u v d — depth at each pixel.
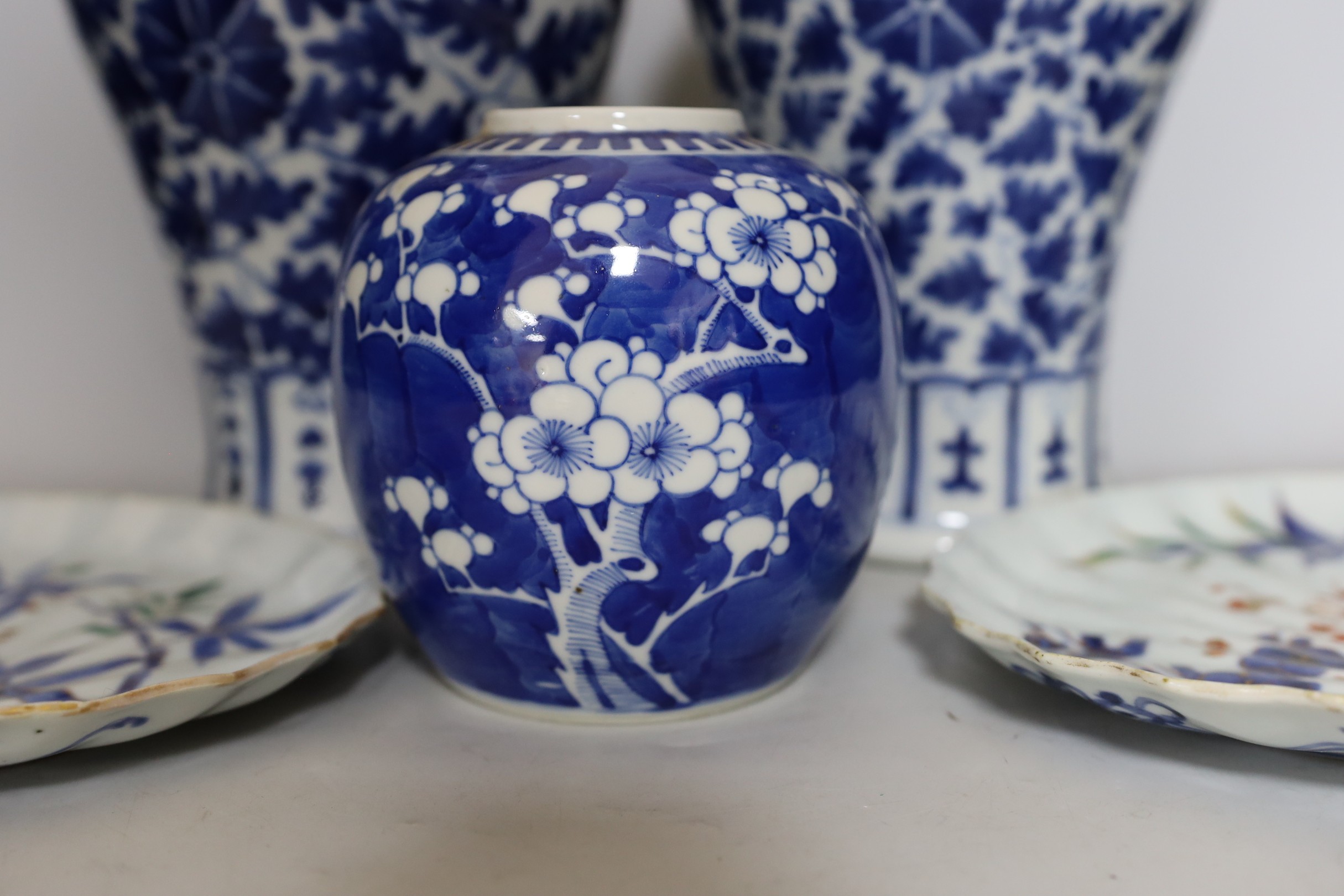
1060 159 0.56
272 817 0.39
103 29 0.53
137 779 0.41
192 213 0.56
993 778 0.41
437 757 0.42
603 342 0.38
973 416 0.60
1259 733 0.38
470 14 0.52
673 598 0.40
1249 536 0.58
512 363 0.38
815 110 0.57
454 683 0.47
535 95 0.56
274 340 0.58
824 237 0.41
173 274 0.60
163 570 0.58
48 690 0.44
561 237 0.38
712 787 0.40
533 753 0.43
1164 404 0.80
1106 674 0.39
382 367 0.40
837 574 0.44
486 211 0.39
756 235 0.39
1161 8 0.55
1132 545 0.57
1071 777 0.41
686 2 0.67
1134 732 0.44
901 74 0.55
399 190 0.42
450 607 0.42
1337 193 0.76
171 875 0.35
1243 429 0.80
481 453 0.39
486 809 0.39
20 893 0.34
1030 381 0.60
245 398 0.60
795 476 0.40
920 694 0.48
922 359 0.60
